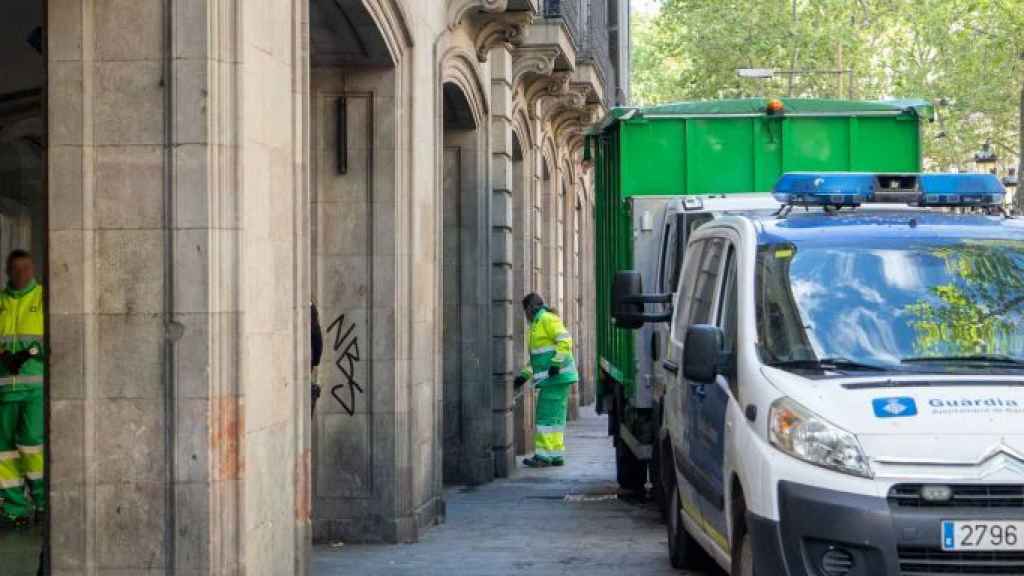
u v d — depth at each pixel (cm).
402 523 1483
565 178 3575
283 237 1048
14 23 1308
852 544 802
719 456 1020
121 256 923
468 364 2100
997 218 1048
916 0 6144
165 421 920
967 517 796
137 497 923
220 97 928
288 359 1061
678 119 1761
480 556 1377
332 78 1480
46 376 924
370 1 1335
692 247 1277
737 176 1759
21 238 1311
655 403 1515
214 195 924
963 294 952
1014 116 5988
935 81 6084
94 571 923
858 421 830
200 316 919
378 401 1482
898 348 923
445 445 2109
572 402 3484
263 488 997
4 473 1255
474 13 1880
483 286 2100
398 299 1484
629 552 1389
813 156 1758
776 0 6244
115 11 922
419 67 1555
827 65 6256
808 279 971
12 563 1103
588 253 4059
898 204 1142
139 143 922
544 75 2462
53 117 924
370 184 1482
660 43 6762
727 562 1002
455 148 2078
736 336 978
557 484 2094
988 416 824
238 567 941
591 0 3011
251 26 969
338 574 1277
